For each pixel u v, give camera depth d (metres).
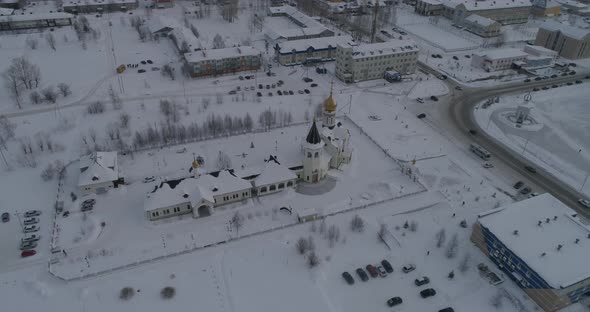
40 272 96.94
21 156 136.62
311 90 192.38
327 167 132.00
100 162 123.75
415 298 93.94
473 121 171.25
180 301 90.94
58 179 126.62
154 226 110.75
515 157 148.50
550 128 167.88
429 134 160.75
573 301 93.94
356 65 196.88
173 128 147.00
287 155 133.75
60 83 188.25
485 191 129.12
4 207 115.31
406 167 135.88
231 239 106.69
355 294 94.25
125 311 88.69
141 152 140.12
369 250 105.69
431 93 193.62
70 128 153.75
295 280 96.75
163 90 186.75
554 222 104.62
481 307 92.56
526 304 93.25
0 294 91.44
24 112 164.38
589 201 126.94
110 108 169.50
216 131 150.50
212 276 97.06
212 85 193.62
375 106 180.00
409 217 117.25
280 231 110.62
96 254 101.50
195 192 114.44
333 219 115.25
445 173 137.50
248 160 133.50
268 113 156.75
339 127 136.25
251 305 90.56
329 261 102.00
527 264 92.56
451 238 110.31
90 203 117.06
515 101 189.00
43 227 109.12
